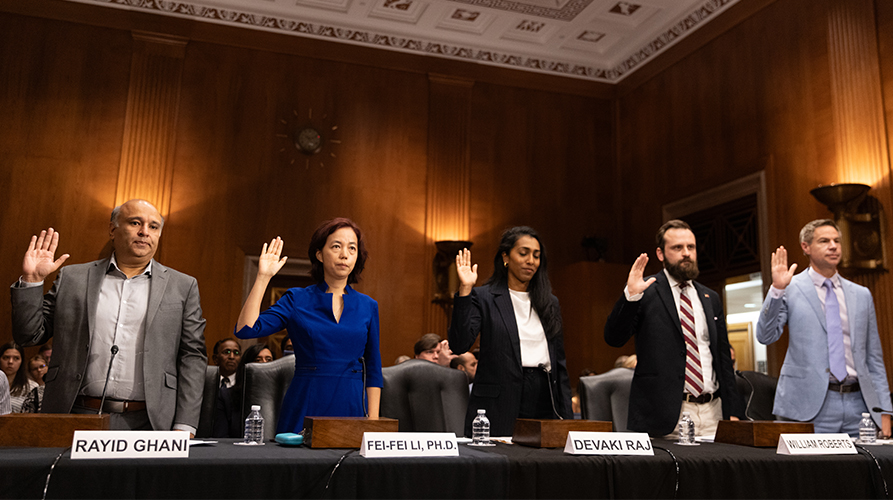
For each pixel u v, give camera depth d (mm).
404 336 8195
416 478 1520
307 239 8070
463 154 8758
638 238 8883
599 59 9305
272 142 8141
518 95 9203
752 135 7184
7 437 1557
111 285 2314
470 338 2490
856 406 2744
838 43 6273
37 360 5328
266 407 2832
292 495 1444
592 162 9336
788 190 6695
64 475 1331
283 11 8188
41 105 7426
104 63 7684
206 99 7980
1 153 7230
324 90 8422
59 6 7605
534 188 9039
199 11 8016
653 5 7996
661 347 2703
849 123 6098
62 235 7262
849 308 2850
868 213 5840
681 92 8289
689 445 2027
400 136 8625
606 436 1758
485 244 8719
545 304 2588
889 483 1832
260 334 2098
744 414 2680
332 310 2213
